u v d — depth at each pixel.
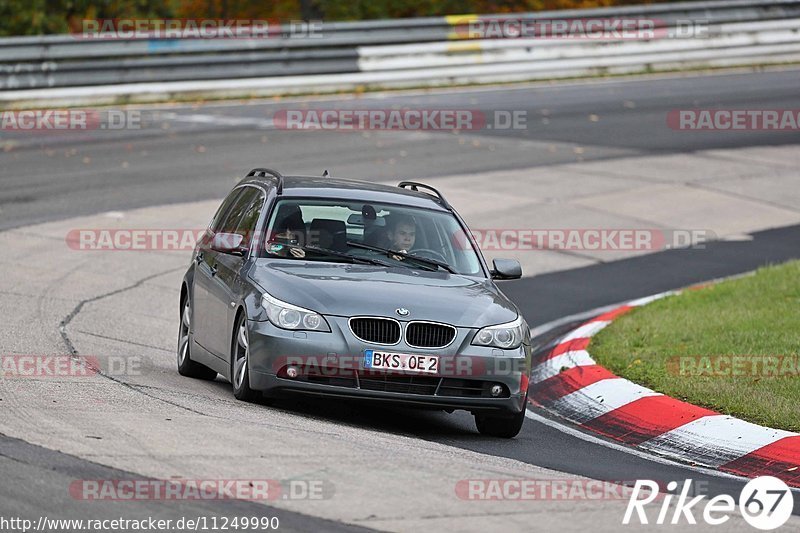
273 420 30.02
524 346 32.38
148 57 102.25
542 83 115.44
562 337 47.72
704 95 109.38
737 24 126.06
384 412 35.19
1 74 95.81
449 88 111.50
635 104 105.81
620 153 88.44
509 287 57.25
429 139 90.50
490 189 75.94
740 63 125.81
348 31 109.12
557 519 22.80
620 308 52.19
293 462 25.30
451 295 32.59
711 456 31.66
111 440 25.86
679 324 46.38
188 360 37.62
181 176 75.44
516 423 32.41
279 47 107.00
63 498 21.58
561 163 84.56
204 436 26.95
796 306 48.16
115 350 40.12
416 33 111.75
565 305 54.19
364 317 30.89
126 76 101.06
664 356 41.09
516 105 104.31
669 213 73.19
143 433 26.73
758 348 41.41
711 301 50.97
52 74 97.75
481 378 31.25
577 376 39.88
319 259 34.12
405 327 30.95
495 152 86.94
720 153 90.06
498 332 31.70
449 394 31.11
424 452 28.20
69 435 26.00
